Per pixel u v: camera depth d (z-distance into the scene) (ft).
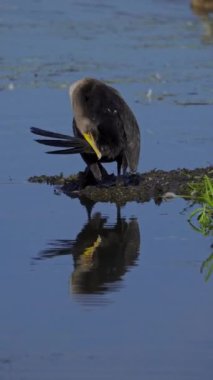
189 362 30.71
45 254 40.42
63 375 29.89
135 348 31.63
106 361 30.73
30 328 33.04
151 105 67.41
